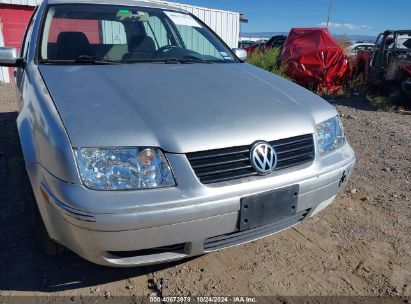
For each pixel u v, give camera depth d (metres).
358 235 2.82
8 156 4.06
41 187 1.89
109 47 3.00
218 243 2.01
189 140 1.85
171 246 1.95
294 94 2.51
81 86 2.19
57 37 2.88
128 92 2.14
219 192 1.84
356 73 10.38
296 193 2.08
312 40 9.92
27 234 2.69
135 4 3.48
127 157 1.78
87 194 1.70
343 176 2.37
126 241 1.75
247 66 3.14
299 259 2.52
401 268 2.47
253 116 2.08
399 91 8.45
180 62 2.98
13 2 10.39
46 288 2.20
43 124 1.93
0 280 2.25
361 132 5.81
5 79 10.38
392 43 8.95
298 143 2.14
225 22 14.41
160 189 1.79
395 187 3.68
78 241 1.79
